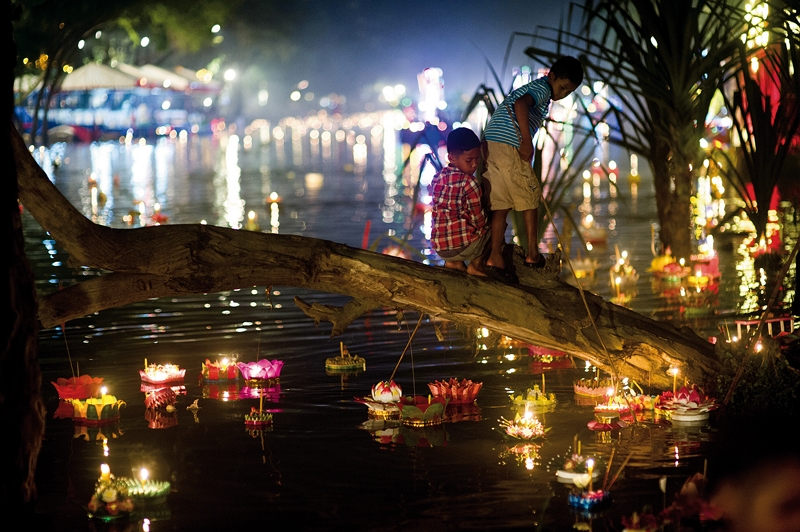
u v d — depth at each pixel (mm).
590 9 10508
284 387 7621
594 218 19391
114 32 54781
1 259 4848
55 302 6332
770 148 8430
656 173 12203
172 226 6410
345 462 5793
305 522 4875
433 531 4750
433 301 6645
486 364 8375
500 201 6531
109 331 9820
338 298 11695
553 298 6840
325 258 6617
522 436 6219
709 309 10305
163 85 54688
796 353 6922
